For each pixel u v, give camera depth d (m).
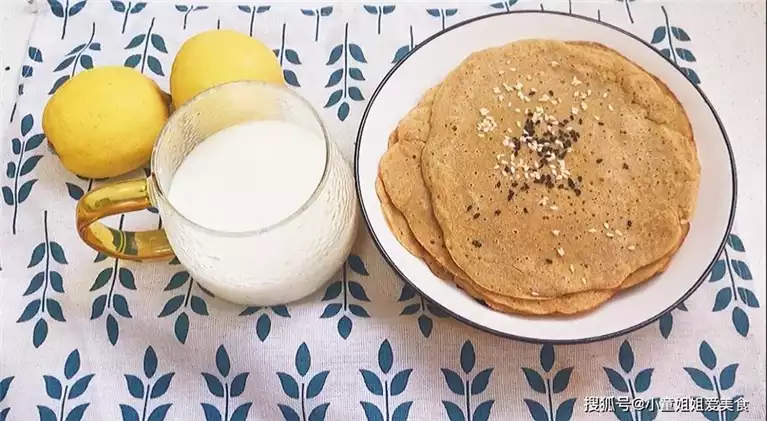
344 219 0.33
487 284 0.32
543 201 0.34
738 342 0.35
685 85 0.36
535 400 0.34
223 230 0.31
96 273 0.37
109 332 0.36
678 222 0.33
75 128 0.35
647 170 0.34
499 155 0.35
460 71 0.37
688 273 0.32
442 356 0.35
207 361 0.35
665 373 0.34
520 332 0.31
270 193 0.32
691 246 0.33
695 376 0.34
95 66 0.42
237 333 0.35
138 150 0.37
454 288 0.33
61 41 0.43
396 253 0.33
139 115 0.36
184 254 0.32
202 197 0.32
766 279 0.37
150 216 0.38
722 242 0.32
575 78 0.37
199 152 0.33
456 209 0.34
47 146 0.40
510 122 0.36
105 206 0.31
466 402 0.34
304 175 0.32
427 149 0.35
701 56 0.43
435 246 0.33
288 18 0.44
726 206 0.33
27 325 0.36
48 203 0.39
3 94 0.43
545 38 0.38
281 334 0.35
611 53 0.37
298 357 0.35
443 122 0.36
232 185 0.32
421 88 0.38
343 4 0.44
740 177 0.40
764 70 0.42
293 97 0.32
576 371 0.34
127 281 0.37
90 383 0.35
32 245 0.38
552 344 0.31
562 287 0.32
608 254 0.33
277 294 0.34
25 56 0.43
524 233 0.33
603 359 0.34
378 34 0.43
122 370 0.35
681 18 0.44
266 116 0.34
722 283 0.36
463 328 0.35
